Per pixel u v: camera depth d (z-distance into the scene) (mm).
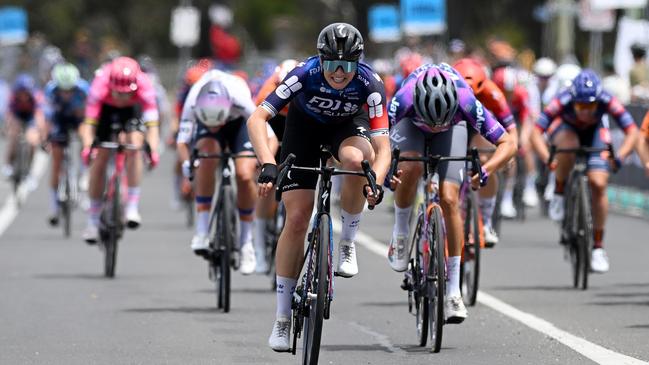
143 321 21203
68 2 139000
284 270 16797
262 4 158500
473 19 97812
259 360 17875
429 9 57312
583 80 25516
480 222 22922
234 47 42000
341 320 21406
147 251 31234
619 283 25984
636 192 42375
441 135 19594
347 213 17266
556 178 26422
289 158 16016
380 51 86438
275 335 16797
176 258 29906
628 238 34719
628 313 22047
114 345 19031
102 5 141625
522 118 34812
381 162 16797
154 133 27109
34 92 41469
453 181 19328
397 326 20797
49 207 42688
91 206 27406
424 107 18406
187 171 23125
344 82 16547
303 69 16797
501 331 20281
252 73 100625
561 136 26312
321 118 17234
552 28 74000
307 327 16203
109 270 26625
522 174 38938
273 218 24953
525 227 37344
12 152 41875
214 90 22719
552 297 23938
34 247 32219
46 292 24531
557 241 33656
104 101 27281
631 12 55219
